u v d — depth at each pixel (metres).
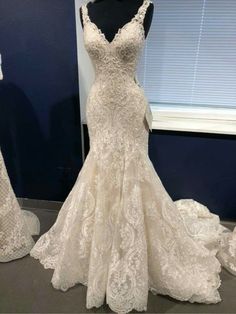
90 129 1.37
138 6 1.17
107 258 1.33
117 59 1.18
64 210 1.59
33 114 1.94
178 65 1.94
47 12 1.65
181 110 2.06
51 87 1.85
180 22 1.81
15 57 1.79
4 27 1.71
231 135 1.80
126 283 1.27
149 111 1.31
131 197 1.29
